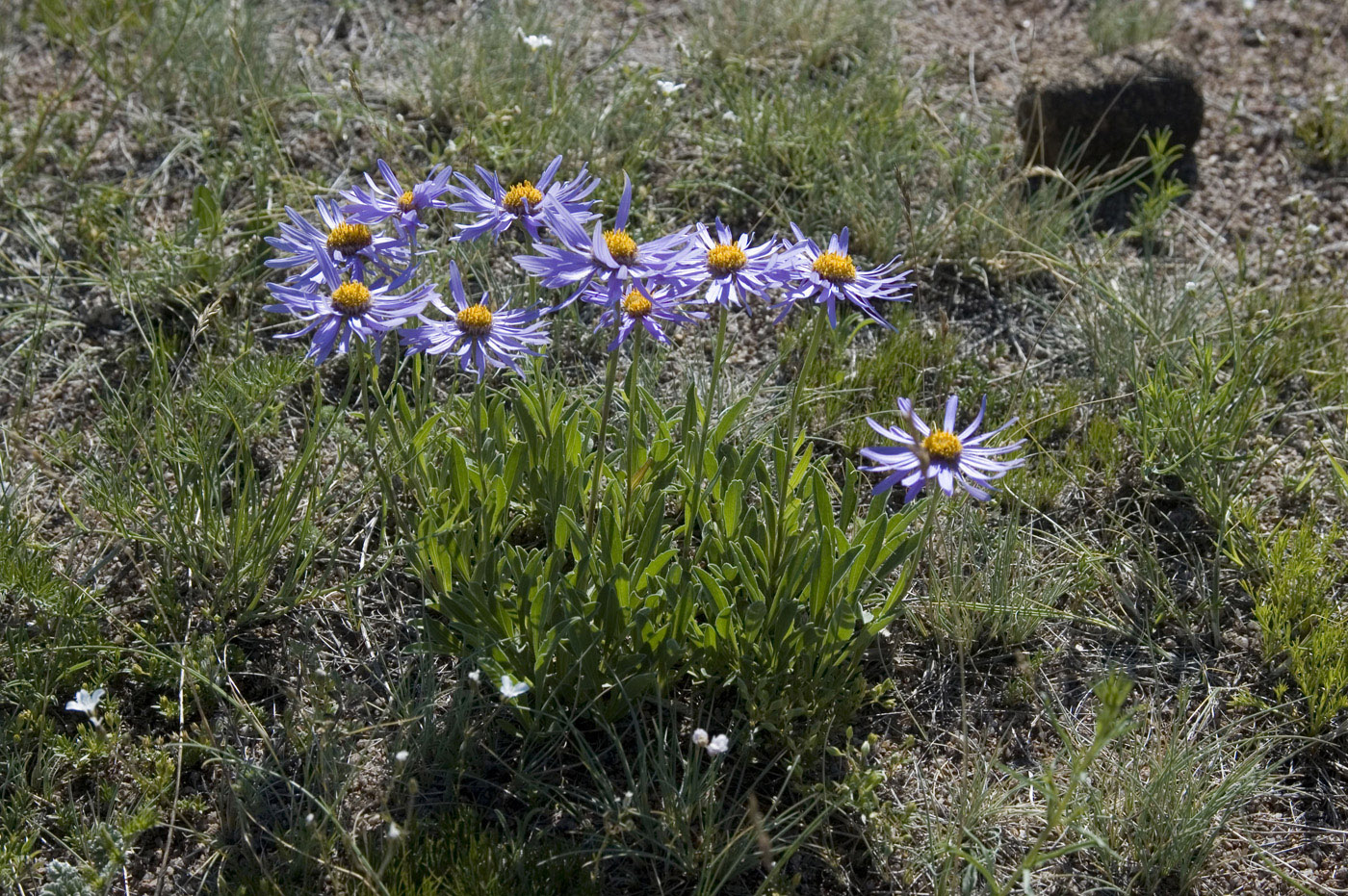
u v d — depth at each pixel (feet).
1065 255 3.37
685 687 2.75
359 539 2.93
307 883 2.58
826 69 3.75
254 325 3.18
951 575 2.84
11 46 3.69
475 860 2.56
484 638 2.67
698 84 3.67
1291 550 2.96
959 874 2.62
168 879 2.61
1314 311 3.25
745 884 2.61
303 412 3.05
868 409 3.12
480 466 2.78
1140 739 2.76
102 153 3.46
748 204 3.43
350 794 2.67
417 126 3.52
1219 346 3.22
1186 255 3.44
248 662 2.80
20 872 2.60
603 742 2.72
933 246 3.35
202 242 3.26
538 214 2.65
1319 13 4.23
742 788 2.68
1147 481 3.04
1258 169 3.63
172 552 2.83
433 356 3.03
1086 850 2.66
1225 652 2.87
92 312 3.19
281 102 3.54
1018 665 2.84
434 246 3.03
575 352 3.16
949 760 2.75
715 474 2.77
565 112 3.48
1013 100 3.74
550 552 2.79
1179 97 3.55
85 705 2.57
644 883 2.61
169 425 2.91
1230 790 2.68
